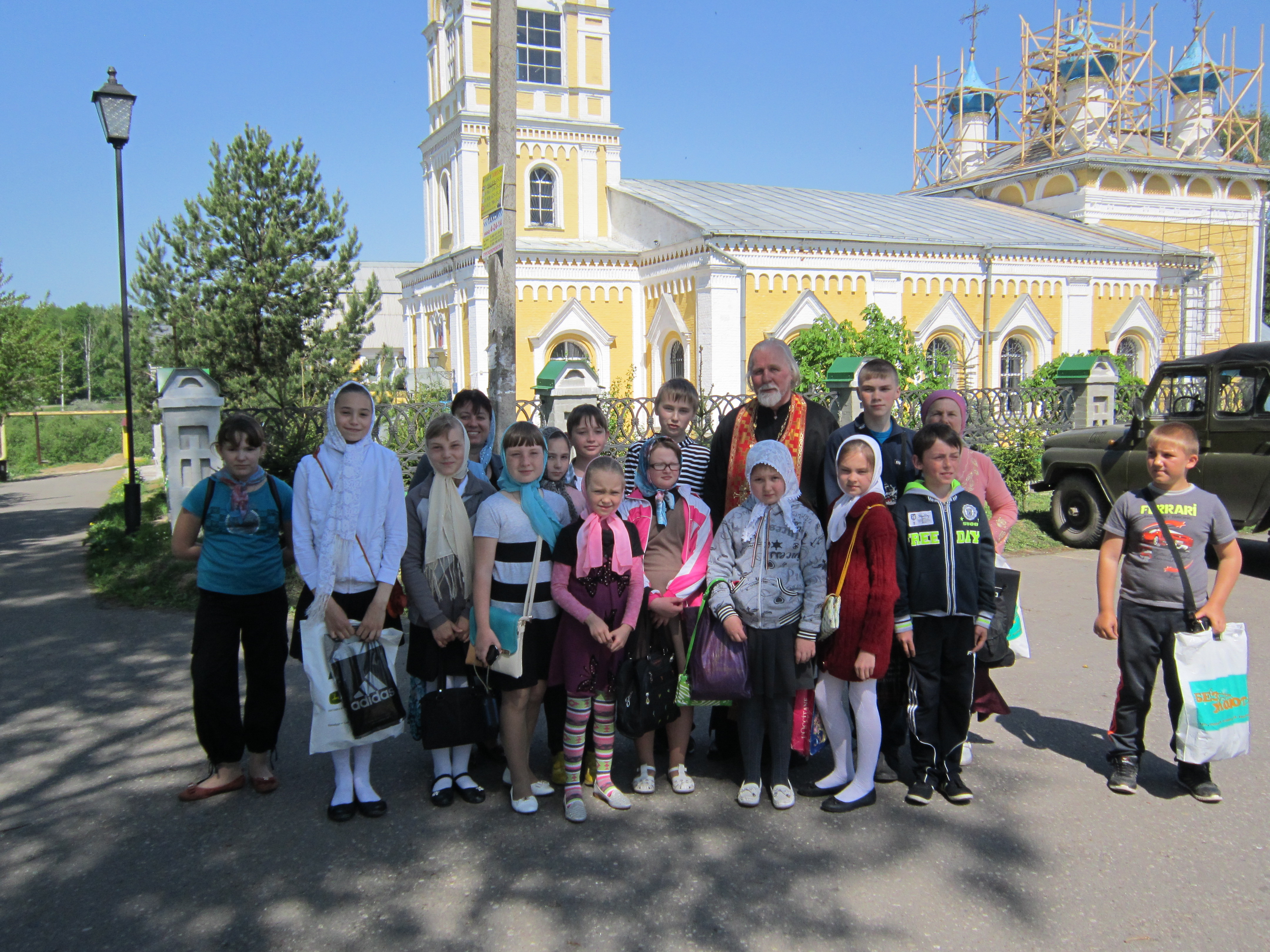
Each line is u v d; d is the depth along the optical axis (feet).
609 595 13.35
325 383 55.01
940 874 11.91
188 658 21.03
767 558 13.57
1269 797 13.99
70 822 13.44
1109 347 93.61
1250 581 28.50
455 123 84.28
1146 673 14.05
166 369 30.63
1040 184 108.47
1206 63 116.78
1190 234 106.73
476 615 13.44
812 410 15.47
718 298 75.61
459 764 14.47
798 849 12.60
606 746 14.05
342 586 13.55
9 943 10.53
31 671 20.22
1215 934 10.53
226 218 55.57
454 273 87.04
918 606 13.57
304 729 17.07
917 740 13.89
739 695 13.47
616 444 37.68
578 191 88.33
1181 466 13.89
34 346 76.33
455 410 16.79
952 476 13.80
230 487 14.02
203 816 13.64
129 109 41.83
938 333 85.81
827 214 89.81
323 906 11.26
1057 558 32.45
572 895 11.48
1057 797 14.10
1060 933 10.59
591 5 86.43
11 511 49.90
